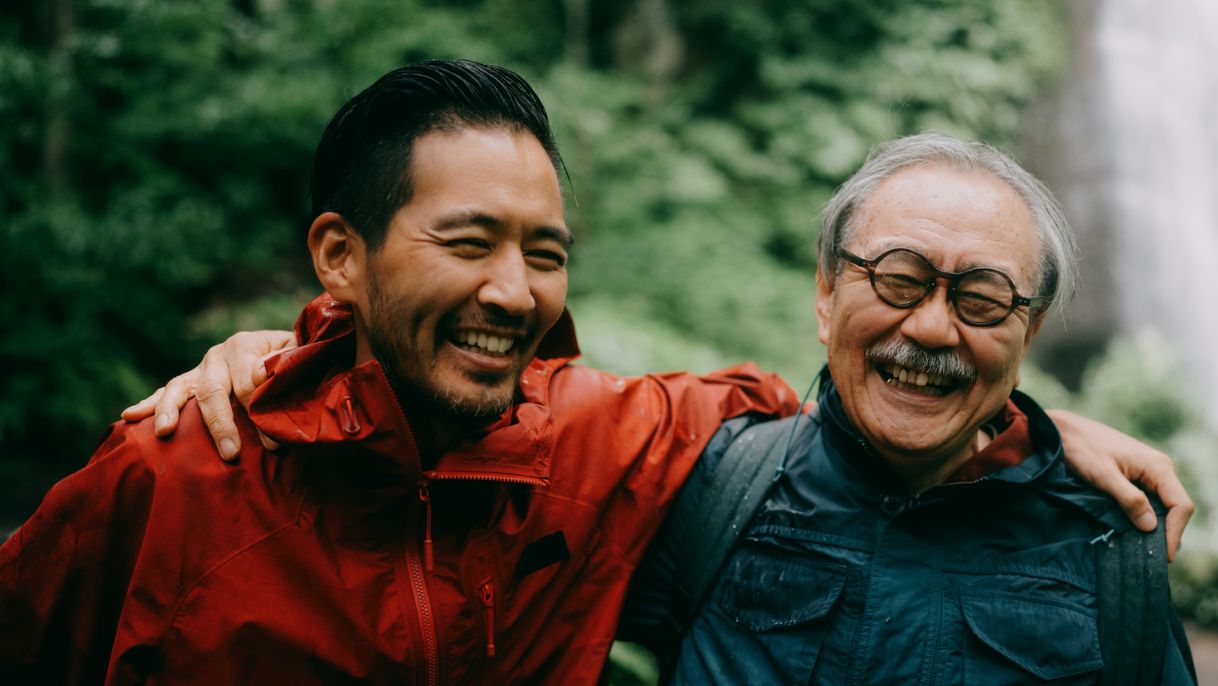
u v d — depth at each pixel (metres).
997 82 11.73
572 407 1.62
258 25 8.17
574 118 9.34
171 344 7.21
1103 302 12.45
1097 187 12.59
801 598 1.52
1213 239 13.10
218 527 1.36
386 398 1.32
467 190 1.27
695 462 1.71
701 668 1.56
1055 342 12.55
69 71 6.70
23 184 6.55
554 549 1.52
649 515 1.64
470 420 1.37
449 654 1.40
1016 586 1.48
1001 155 1.56
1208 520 8.06
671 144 10.51
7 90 6.23
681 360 6.44
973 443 1.63
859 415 1.54
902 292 1.46
